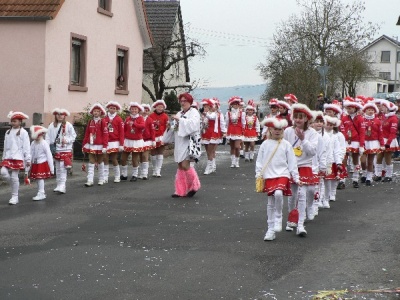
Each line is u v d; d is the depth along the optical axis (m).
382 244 8.88
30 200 12.80
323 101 25.83
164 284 6.92
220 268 7.59
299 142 9.63
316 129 10.45
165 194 13.80
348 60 53.44
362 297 6.48
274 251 8.47
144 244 8.86
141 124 15.97
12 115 12.27
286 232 9.75
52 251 8.41
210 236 9.41
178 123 13.24
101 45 24.80
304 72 49.06
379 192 14.32
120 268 7.57
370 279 7.13
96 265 7.70
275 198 9.05
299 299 6.43
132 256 8.16
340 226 10.24
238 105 20.14
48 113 21.22
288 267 7.66
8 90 21.20
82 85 23.62
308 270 7.52
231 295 6.55
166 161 22.17
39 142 12.73
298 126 9.62
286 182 9.09
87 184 15.02
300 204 9.54
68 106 22.47
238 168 20.02
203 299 6.42
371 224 10.41
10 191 13.93
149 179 16.64
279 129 9.20
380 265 7.73
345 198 13.38
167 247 8.68
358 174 15.18
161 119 16.92
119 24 26.25
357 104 14.90
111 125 15.46
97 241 9.03
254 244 8.88
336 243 8.96
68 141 13.77
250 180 16.59
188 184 13.41
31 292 6.61
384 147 15.80
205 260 7.97
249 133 22.05
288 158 9.19
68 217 10.91
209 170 18.23
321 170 10.24
